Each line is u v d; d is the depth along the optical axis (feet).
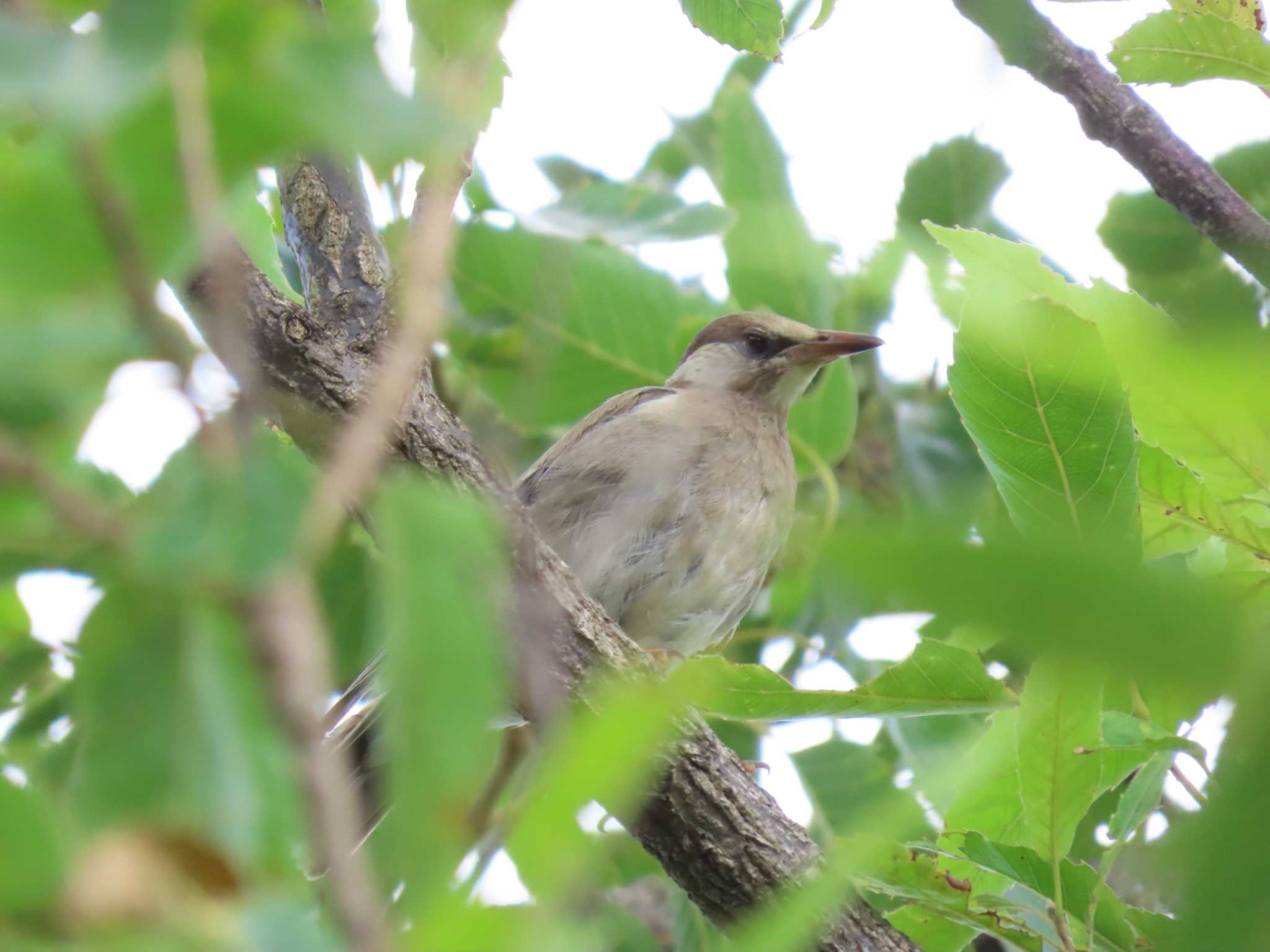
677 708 7.11
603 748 6.99
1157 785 17.34
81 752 7.08
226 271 7.33
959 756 23.06
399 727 6.75
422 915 6.83
